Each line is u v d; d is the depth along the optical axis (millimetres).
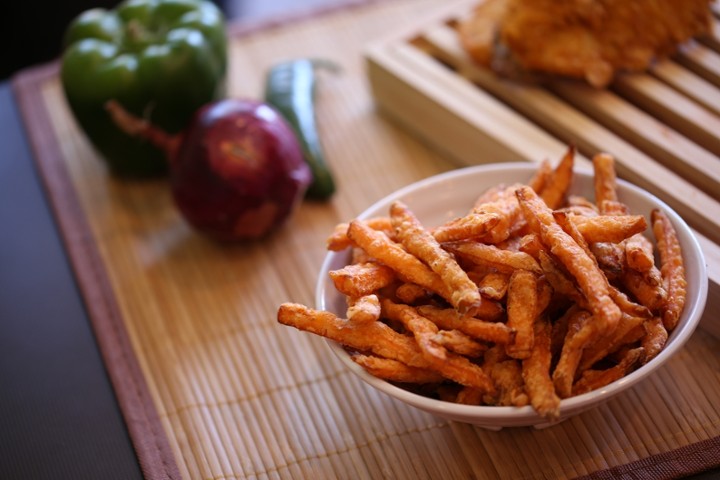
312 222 673
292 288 638
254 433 571
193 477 557
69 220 683
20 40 970
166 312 633
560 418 508
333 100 750
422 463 548
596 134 631
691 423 544
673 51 665
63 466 569
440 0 810
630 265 517
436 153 701
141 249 670
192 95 688
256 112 657
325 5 824
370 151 709
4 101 774
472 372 504
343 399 578
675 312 514
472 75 696
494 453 546
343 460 554
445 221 590
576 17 647
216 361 605
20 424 589
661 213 545
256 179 641
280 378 592
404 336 520
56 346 622
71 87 682
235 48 798
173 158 660
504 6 672
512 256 519
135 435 573
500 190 571
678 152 613
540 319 518
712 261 559
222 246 667
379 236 533
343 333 519
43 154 725
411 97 692
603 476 527
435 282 520
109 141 689
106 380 603
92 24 703
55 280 655
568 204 568
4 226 688
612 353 518
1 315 640
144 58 678
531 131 644
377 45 716
